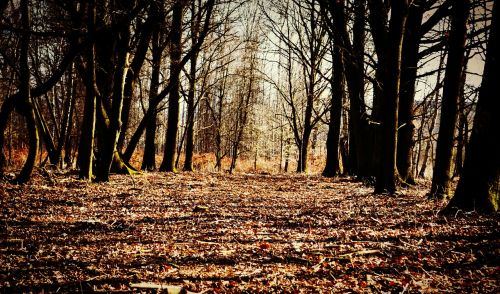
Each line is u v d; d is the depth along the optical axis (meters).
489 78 7.01
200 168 31.94
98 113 14.26
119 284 4.02
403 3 10.40
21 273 4.31
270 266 4.73
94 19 11.65
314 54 26.44
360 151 15.84
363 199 10.28
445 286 3.92
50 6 12.75
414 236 5.91
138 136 17.62
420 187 12.69
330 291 3.90
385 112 11.07
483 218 6.57
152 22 15.00
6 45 16.39
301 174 24.92
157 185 13.62
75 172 16.34
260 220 7.68
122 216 7.90
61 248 5.42
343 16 14.77
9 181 11.68
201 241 5.98
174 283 4.11
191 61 22.89
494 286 3.88
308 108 27.53
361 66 15.05
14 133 31.39
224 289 3.95
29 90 11.21
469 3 9.66
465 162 7.36
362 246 5.52
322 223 7.26
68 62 10.84
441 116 10.16
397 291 3.84
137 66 17.55
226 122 35.38
